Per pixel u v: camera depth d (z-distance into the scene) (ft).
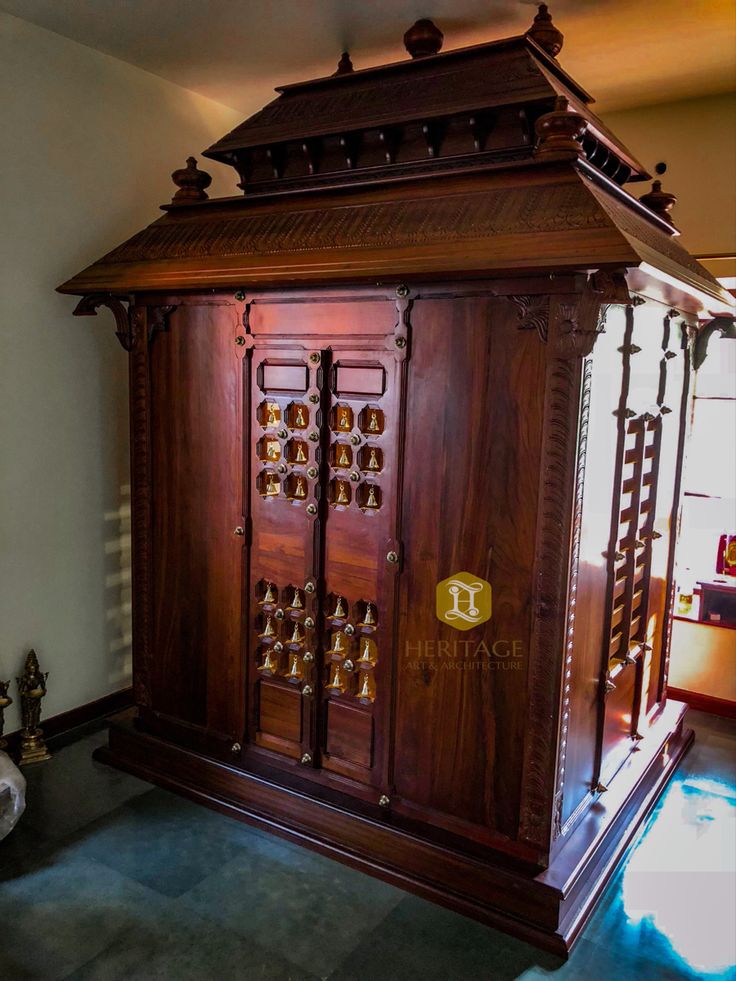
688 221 9.96
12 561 8.86
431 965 6.04
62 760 9.06
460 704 6.71
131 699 10.58
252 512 7.81
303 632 7.64
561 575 6.05
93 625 9.97
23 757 8.91
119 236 9.64
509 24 7.74
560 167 6.02
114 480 10.03
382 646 7.05
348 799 7.45
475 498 6.41
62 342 9.14
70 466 9.42
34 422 8.93
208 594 8.21
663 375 7.91
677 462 9.10
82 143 9.04
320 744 7.66
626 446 7.22
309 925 6.45
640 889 7.04
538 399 6.02
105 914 6.51
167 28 8.26
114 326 9.75
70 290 8.26
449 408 6.44
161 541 8.49
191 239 7.81
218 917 6.51
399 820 7.13
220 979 5.84
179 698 8.61
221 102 10.89
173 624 8.54
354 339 6.87
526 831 6.45
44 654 9.37
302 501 7.41
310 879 7.04
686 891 7.02
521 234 5.75
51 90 8.61
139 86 9.64
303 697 7.65
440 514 6.61
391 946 6.23
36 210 8.65
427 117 6.82
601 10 7.23
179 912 6.56
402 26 7.95
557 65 7.02
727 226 9.73
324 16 7.73
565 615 6.09
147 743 8.67
